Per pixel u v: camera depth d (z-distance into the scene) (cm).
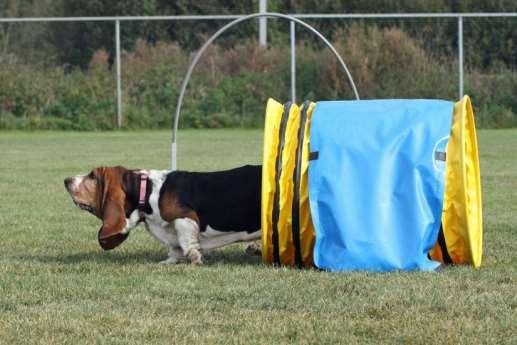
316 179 1064
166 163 2600
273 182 1076
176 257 1162
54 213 1648
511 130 3938
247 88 4159
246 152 2950
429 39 4206
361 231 1051
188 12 4775
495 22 4162
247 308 902
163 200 1134
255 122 4125
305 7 4738
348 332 812
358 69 4025
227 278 1039
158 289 986
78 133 3919
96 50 4362
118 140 3509
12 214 1636
